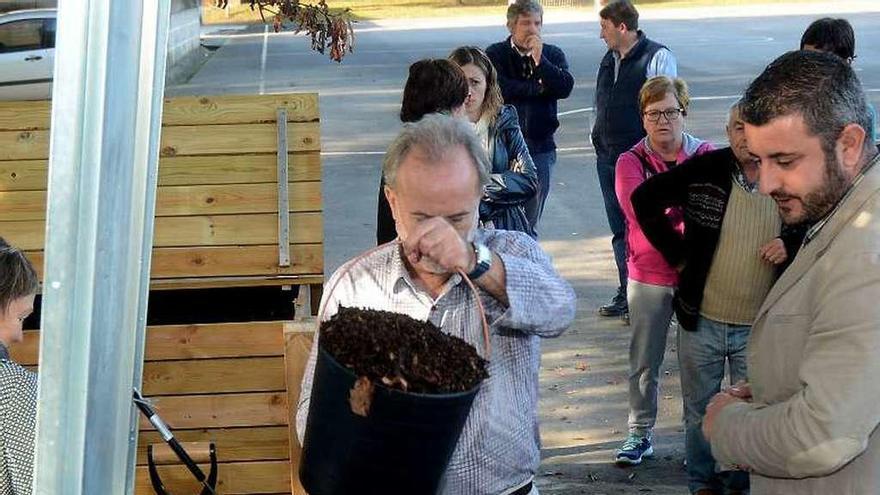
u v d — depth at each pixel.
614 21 7.30
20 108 4.45
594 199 11.43
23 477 2.67
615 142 7.40
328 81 23.16
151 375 3.99
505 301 2.24
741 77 21.83
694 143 5.28
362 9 47.81
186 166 4.39
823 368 2.33
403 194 2.19
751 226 4.32
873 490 2.42
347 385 1.89
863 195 2.34
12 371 2.73
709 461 4.67
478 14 43.91
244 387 4.02
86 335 1.62
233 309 4.43
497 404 2.35
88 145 1.59
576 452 5.54
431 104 4.09
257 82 23.47
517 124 4.64
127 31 1.61
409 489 1.95
